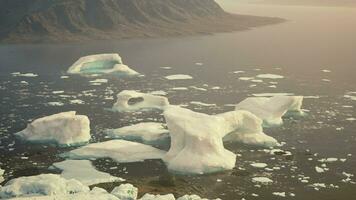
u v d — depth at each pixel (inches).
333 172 1396.4
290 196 1228.5
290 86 2635.3
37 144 1622.8
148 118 1961.1
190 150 1430.9
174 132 1501.0
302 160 1491.1
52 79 2758.4
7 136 1704.0
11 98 2283.5
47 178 1213.7
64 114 1704.0
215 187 1283.2
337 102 2257.6
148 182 1311.5
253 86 2632.9
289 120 1937.7
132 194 1168.2
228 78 2854.3
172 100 2289.6
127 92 2132.1
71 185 1187.3
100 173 1354.6
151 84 2672.2
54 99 2278.5
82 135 1649.9
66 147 1600.6
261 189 1272.1
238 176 1358.3
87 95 2373.3
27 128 1696.6
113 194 1151.6
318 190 1267.2
